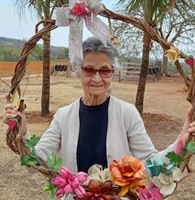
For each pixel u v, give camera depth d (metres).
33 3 7.12
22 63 1.63
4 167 4.84
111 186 1.54
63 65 24.44
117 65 1.80
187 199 3.88
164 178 1.53
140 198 1.50
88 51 1.72
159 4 6.54
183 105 11.66
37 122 7.79
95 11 1.59
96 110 1.84
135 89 16.94
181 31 15.77
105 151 1.79
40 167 1.61
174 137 6.74
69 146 1.84
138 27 1.67
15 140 1.59
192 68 1.61
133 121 1.82
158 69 24.55
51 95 13.40
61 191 1.52
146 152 1.80
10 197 3.93
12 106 1.60
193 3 6.99
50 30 1.64
